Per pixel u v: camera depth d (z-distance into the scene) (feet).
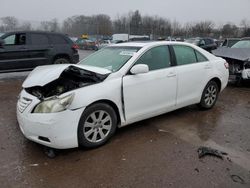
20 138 13.62
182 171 10.69
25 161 11.38
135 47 15.07
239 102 21.45
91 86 12.23
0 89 25.26
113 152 12.22
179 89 15.93
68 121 11.30
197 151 12.37
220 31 202.69
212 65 18.04
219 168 10.93
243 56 27.50
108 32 199.72
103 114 12.61
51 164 11.18
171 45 15.94
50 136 11.09
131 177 10.28
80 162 11.34
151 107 14.61
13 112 17.93
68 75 13.65
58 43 33.04
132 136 13.97
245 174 10.54
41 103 11.37
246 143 13.35
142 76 13.92
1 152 12.10
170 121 16.30
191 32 206.80
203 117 17.19
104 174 10.47
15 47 30.19
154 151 12.35
